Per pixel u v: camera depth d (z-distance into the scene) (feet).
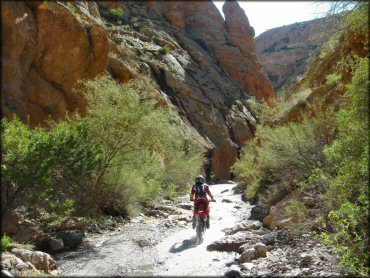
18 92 35.96
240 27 172.14
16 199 22.93
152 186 40.27
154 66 98.73
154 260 20.22
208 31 164.04
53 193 23.45
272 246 20.81
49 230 24.52
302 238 20.54
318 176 22.99
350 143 18.39
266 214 32.24
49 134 24.75
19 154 21.75
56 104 42.98
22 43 37.40
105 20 110.93
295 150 30.09
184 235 27.14
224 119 113.39
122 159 34.06
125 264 19.38
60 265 19.33
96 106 34.09
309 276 15.08
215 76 134.51
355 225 16.40
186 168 55.11
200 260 19.93
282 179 32.71
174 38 136.67
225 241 22.61
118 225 29.55
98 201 30.58
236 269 16.87
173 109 84.58
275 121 46.37
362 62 18.52
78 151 26.23
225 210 38.83
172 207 38.93
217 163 95.20
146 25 128.26
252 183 43.73
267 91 165.58
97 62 48.85
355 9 18.40
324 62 44.93
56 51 43.37
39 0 41.32
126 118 32.07
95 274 17.63
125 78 63.98
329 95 35.12
